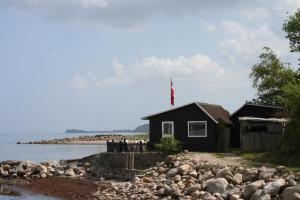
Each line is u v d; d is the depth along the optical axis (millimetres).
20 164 52938
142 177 41281
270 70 65250
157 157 47625
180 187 34375
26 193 40688
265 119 48812
